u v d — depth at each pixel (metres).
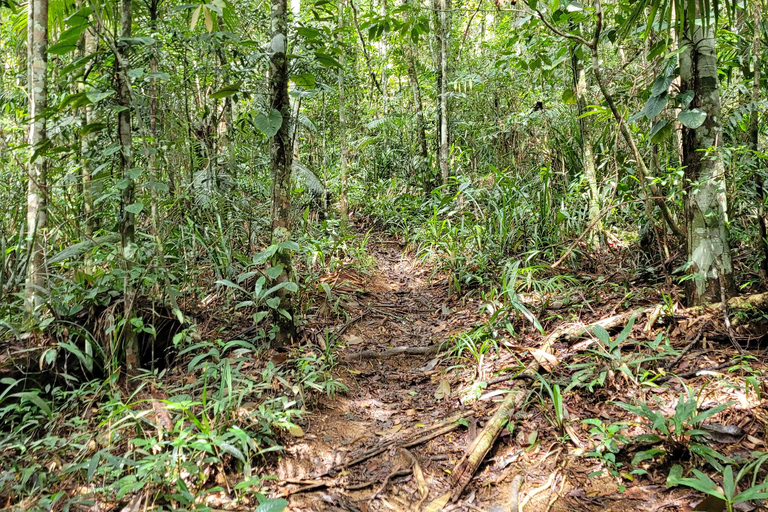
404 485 2.17
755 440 2.03
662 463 2.04
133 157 2.98
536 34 5.33
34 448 2.29
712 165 2.92
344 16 6.24
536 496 2.00
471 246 5.09
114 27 2.75
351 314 4.25
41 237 2.91
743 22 4.00
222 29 3.63
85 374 2.78
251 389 2.65
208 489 2.12
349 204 8.04
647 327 2.99
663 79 2.96
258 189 5.45
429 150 8.09
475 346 3.24
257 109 4.28
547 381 2.70
